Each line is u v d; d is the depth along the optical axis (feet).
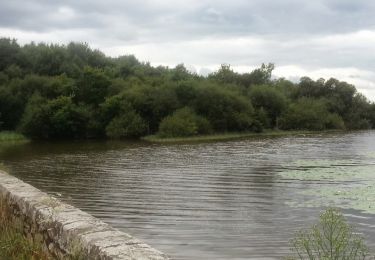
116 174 81.66
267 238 37.81
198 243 36.52
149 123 211.82
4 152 133.28
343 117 272.72
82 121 204.64
